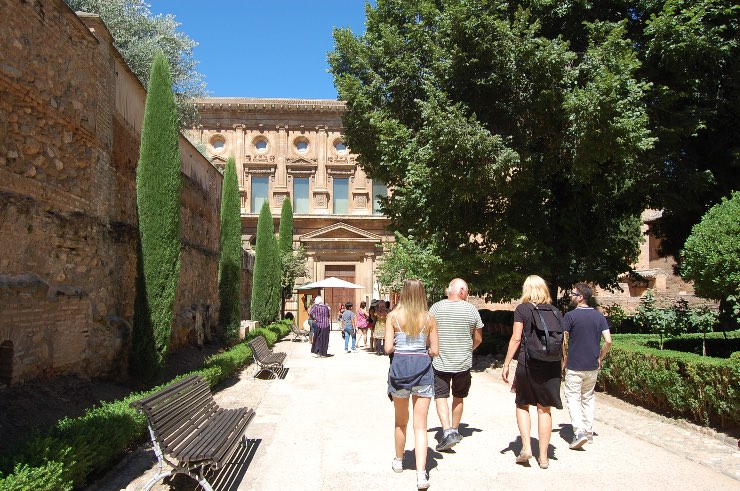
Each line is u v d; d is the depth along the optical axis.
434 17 16.77
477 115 16.17
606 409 9.79
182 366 13.87
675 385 8.55
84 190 9.59
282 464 6.62
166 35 24.25
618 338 13.98
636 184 16.58
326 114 45.69
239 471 6.35
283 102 45.19
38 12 8.12
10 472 4.48
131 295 11.78
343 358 19.61
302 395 11.52
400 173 17.25
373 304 23.36
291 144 45.50
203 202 19.31
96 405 8.41
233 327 19.05
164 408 5.68
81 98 9.45
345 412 9.72
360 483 5.95
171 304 10.83
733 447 7.26
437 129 14.36
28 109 7.89
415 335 6.16
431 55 16.78
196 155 18.30
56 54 8.63
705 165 17.31
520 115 15.70
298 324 35.00
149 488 5.20
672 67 15.00
